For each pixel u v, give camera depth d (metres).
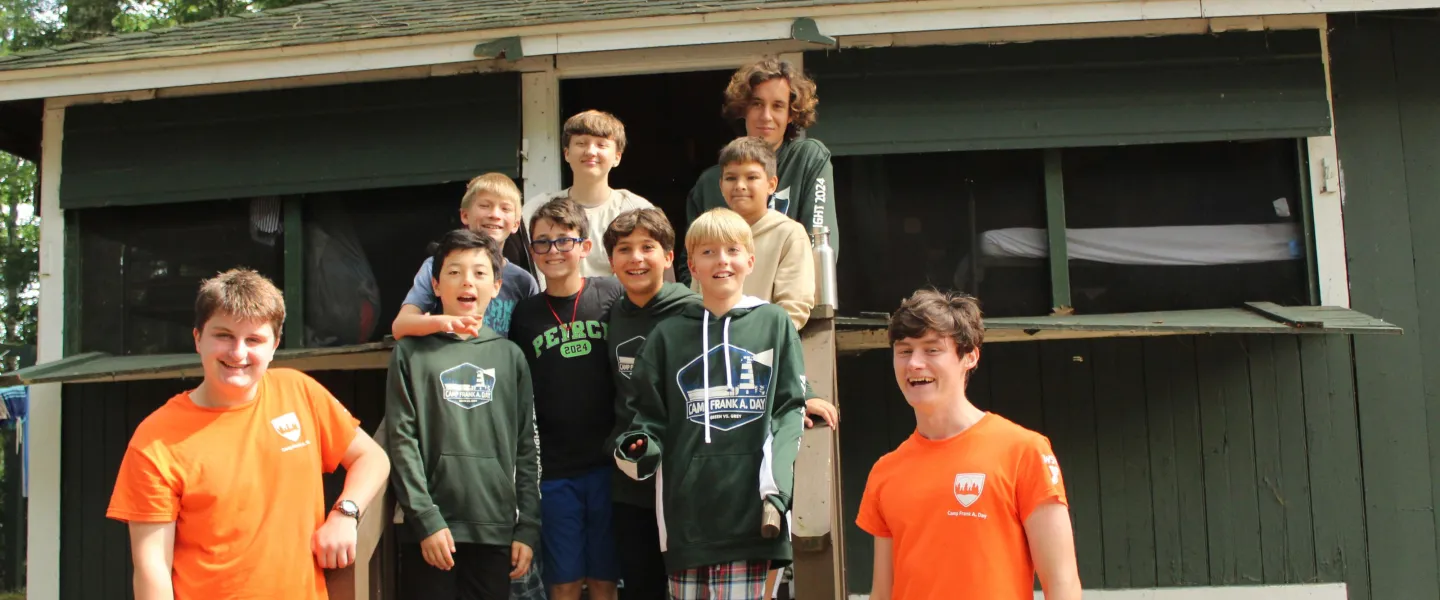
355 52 5.24
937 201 5.35
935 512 2.85
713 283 3.27
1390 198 5.27
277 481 3.01
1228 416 5.21
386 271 5.53
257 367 3.00
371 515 3.18
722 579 3.13
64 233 5.69
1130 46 5.28
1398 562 5.11
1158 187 5.32
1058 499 2.78
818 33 5.06
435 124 5.46
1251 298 5.28
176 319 5.62
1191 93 5.25
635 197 4.67
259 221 5.61
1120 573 5.17
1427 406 5.18
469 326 3.46
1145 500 5.20
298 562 2.99
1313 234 5.25
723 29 5.09
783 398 3.20
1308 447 5.17
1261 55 5.26
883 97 5.30
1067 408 5.25
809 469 3.24
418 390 3.40
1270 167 5.34
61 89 5.39
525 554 3.41
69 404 5.57
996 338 5.21
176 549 2.91
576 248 3.75
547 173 5.41
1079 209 5.32
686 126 8.36
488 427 3.42
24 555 11.34
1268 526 5.15
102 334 5.65
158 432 2.95
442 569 3.31
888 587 3.05
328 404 3.22
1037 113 5.25
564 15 5.19
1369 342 5.21
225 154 5.57
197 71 5.32
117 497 2.89
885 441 5.31
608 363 3.69
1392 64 5.33
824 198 4.34
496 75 5.47
